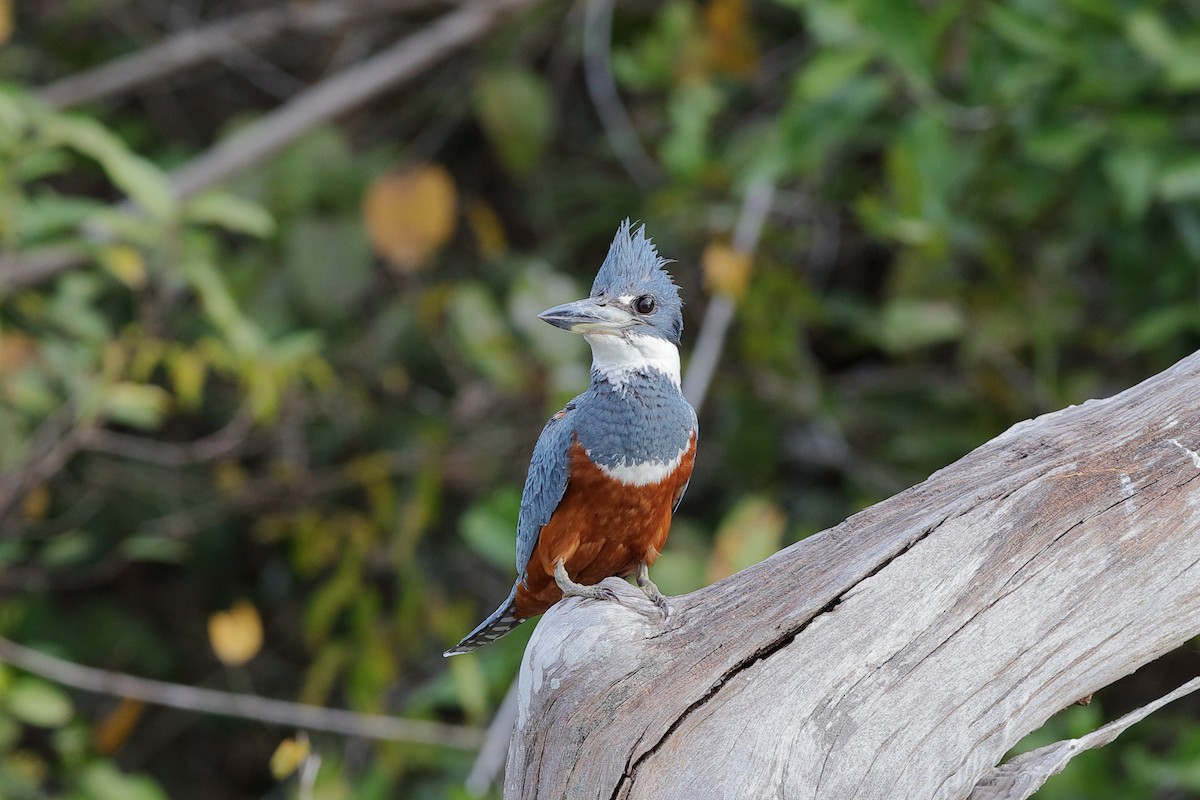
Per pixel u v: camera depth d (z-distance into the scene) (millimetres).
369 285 12969
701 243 12445
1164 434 4926
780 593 4770
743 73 11094
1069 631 4781
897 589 4730
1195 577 4824
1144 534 4801
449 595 13062
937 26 9547
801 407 11500
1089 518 4812
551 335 10727
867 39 9547
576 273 13414
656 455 6152
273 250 12383
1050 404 10867
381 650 10211
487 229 12273
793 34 13250
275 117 12492
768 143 10281
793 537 11531
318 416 12320
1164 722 10602
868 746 4594
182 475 12664
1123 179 9188
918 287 11062
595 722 4621
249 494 11461
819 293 12648
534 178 13602
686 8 11109
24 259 10344
